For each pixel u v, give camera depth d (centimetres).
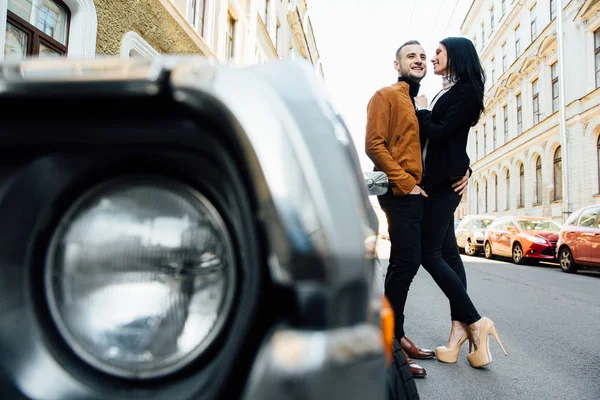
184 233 57
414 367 235
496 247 1162
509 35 2450
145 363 56
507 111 2461
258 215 52
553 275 790
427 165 244
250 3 1225
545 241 977
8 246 59
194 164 58
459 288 247
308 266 50
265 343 51
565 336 330
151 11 616
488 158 2708
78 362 57
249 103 54
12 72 60
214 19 927
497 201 2594
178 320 56
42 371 56
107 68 58
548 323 372
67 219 60
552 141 1848
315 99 61
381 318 71
